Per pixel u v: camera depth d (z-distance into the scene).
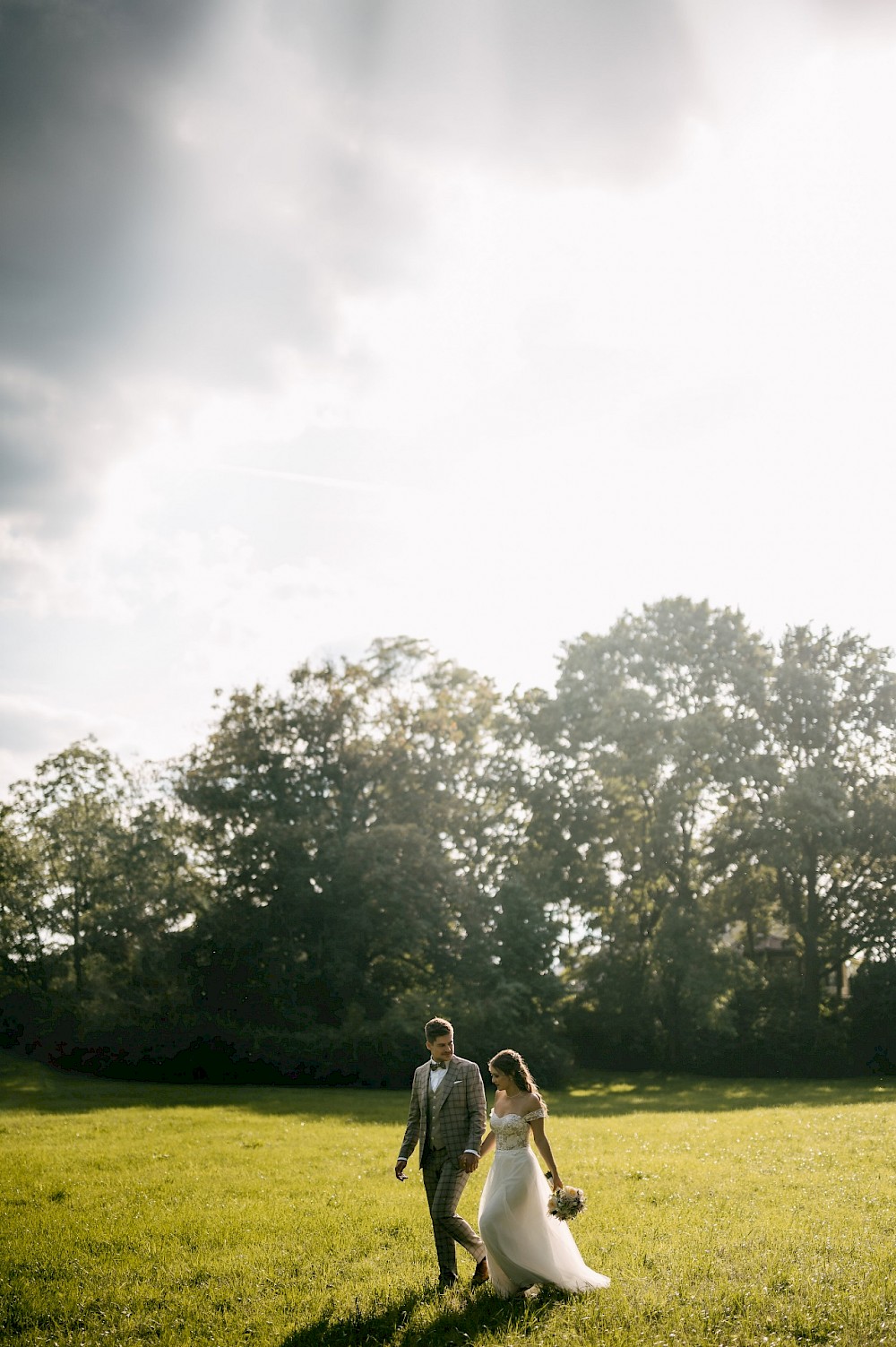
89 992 47.44
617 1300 7.71
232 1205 12.41
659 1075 49.41
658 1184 13.72
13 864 51.75
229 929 43.19
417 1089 8.97
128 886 50.31
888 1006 49.78
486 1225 8.18
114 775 54.22
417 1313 7.84
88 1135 21.05
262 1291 8.60
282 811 46.38
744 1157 16.52
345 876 43.88
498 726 54.72
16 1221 11.52
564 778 54.34
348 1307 8.07
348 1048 41.72
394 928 44.50
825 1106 29.67
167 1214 11.75
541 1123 8.41
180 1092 35.44
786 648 55.34
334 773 48.41
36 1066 43.47
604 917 53.34
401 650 50.22
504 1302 7.99
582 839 53.75
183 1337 7.53
